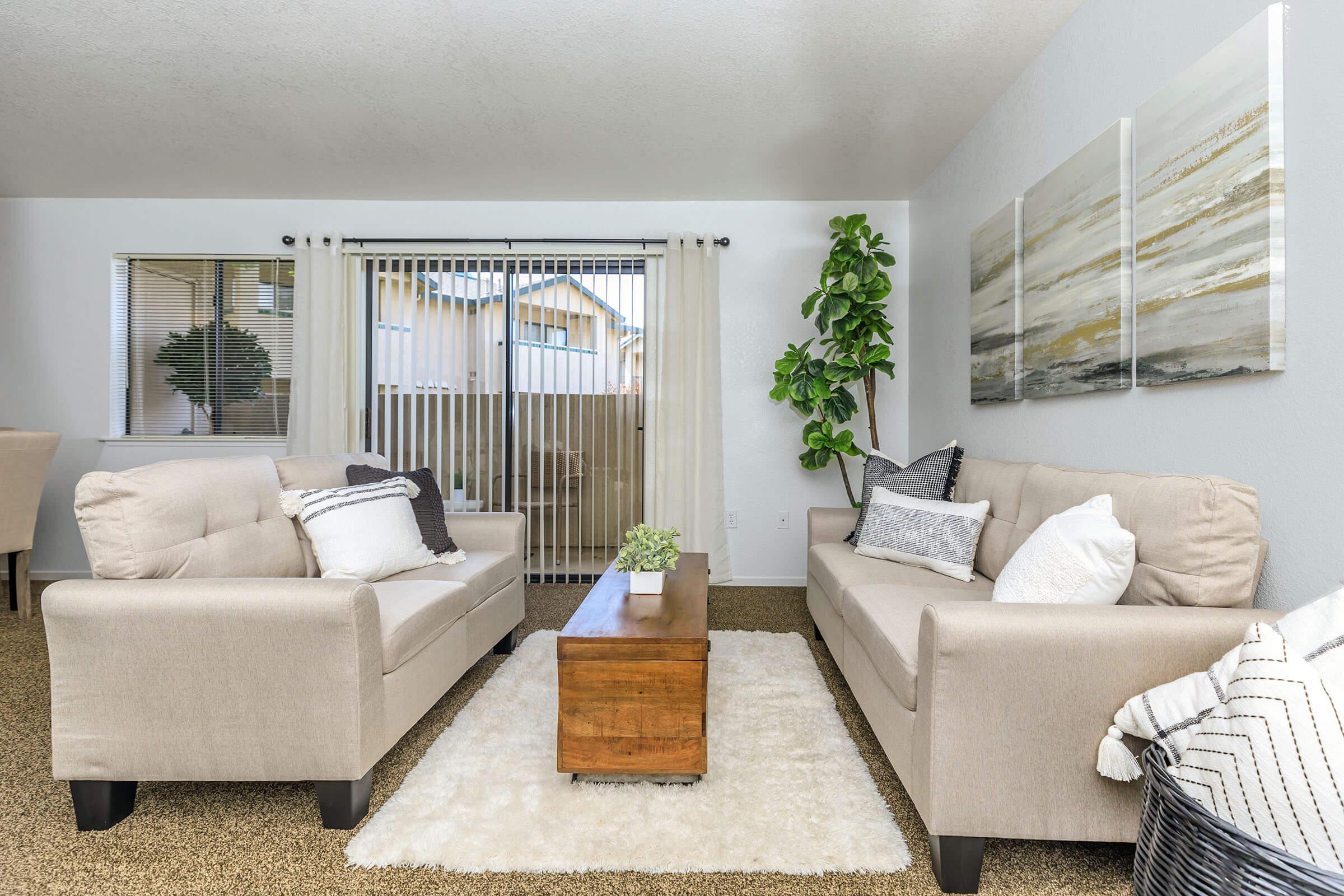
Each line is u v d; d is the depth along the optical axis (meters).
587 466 4.24
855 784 1.72
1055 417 2.44
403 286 4.23
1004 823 1.31
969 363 3.27
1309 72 1.38
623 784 1.72
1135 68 1.96
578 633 1.73
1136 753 1.27
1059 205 2.34
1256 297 1.49
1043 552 1.55
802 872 1.39
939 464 2.84
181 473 1.87
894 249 4.22
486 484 4.25
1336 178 1.33
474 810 1.59
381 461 3.07
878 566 2.56
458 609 2.13
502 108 3.04
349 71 2.73
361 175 3.84
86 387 4.25
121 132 3.30
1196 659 1.26
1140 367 1.90
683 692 1.69
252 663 1.51
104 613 1.51
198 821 1.58
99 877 1.37
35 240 4.23
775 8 2.29
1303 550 1.41
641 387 4.25
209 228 4.26
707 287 4.17
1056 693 1.29
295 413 4.16
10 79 2.79
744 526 4.28
